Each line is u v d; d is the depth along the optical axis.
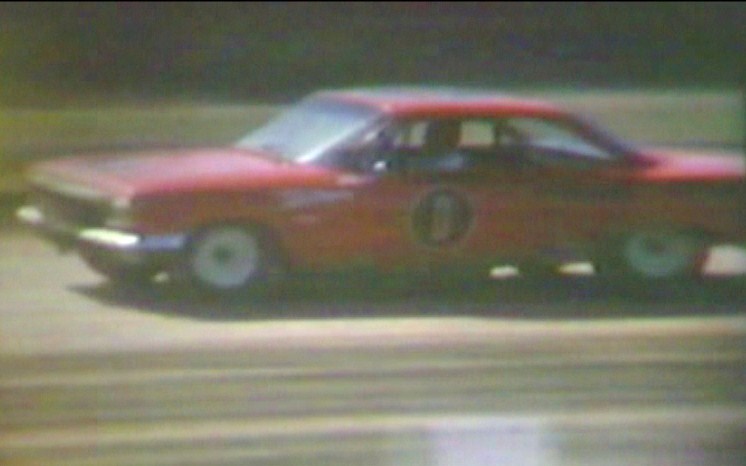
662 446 19.23
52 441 18.83
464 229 29.38
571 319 27.88
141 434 19.22
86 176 28.50
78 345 24.20
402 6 63.06
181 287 28.98
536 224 29.83
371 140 29.08
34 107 49.91
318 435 19.45
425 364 23.78
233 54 60.41
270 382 22.30
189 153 30.28
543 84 61.44
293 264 28.69
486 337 26.05
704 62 63.50
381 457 18.55
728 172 31.09
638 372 23.42
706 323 27.62
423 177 29.12
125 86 56.22
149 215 27.64
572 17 63.78
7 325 25.50
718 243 31.08
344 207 28.73
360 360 23.88
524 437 19.47
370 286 30.31
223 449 18.70
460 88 60.28
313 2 62.38
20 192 37.12
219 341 25.00
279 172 28.69
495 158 29.66
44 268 30.84
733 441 19.50
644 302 29.70
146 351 23.95
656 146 46.88
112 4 59.94
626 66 63.19
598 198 30.25
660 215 30.67
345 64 61.72
